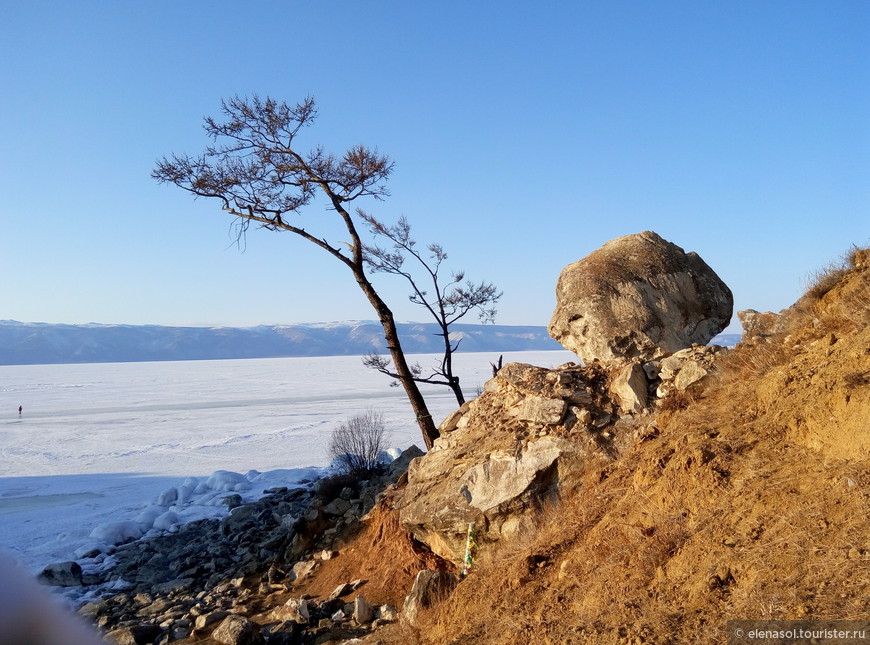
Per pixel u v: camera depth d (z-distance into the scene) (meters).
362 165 15.92
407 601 8.55
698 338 11.18
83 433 62.16
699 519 5.84
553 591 6.35
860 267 9.52
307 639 9.70
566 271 11.89
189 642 10.38
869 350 6.26
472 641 6.29
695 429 7.19
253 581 13.55
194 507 22.03
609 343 10.54
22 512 25.59
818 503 5.17
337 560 12.82
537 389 10.20
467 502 9.46
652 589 5.46
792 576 4.65
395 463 16.41
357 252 16.41
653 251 11.67
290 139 16.56
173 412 85.69
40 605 0.99
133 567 16.44
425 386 114.06
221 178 16.08
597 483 8.26
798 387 6.70
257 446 49.00
